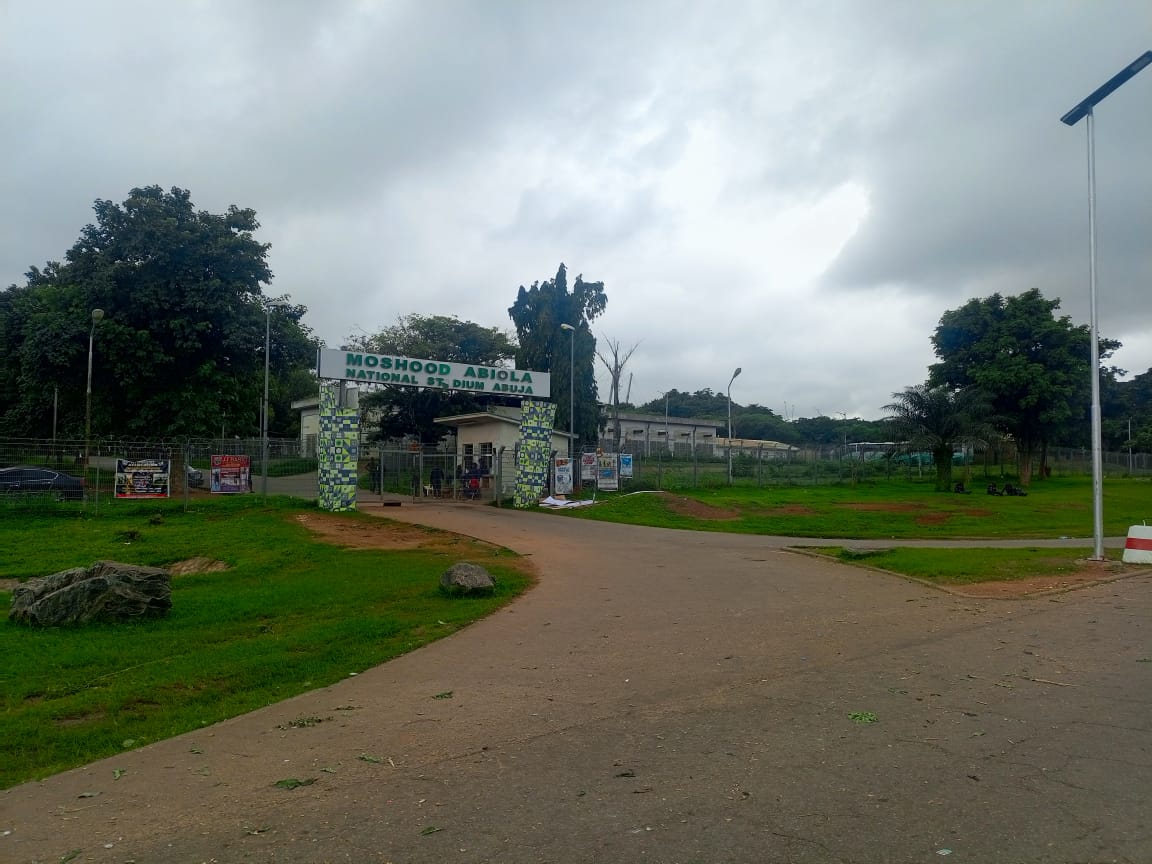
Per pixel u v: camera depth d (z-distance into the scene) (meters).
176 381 32.12
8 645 9.45
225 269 31.75
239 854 3.97
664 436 71.31
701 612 10.57
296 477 29.70
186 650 9.20
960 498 35.47
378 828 4.23
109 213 30.89
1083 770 4.85
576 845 3.94
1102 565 14.11
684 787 4.67
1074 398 46.03
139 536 19.77
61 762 5.59
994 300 47.56
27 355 31.23
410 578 13.77
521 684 7.25
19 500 22.58
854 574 13.91
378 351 48.91
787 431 96.19
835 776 4.80
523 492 29.45
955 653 8.06
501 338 52.56
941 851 3.81
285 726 6.21
